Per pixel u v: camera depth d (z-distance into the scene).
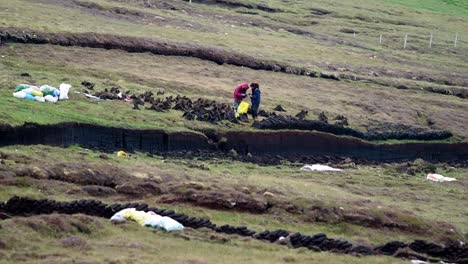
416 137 182.75
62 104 143.00
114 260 81.50
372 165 165.88
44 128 125.75
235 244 94.88
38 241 85.62
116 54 188.12
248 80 193.25
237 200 109.75
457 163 182.88
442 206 133.88
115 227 93.75
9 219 89.19
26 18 195.38
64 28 192.88
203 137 147.12
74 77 163.25
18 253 81.31
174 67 189.75
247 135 154.12
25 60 167.88
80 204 97.38
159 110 153.75
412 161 176.25
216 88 180.75
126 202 104.50
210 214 106.88
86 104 146.62
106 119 140.12
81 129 132.12
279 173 141.62
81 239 86.56
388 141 177.12
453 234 112.75
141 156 134.12
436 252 106.00
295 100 185.38
